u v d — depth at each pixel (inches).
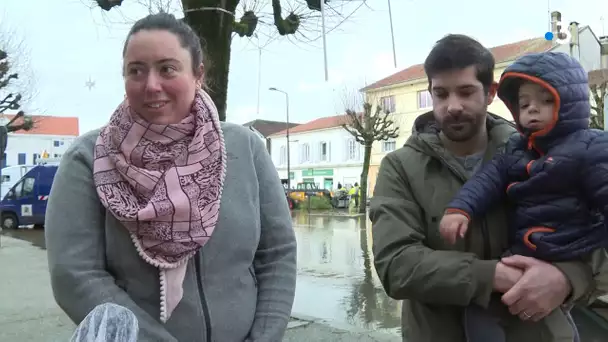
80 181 65.2
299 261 406.0
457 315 72.6
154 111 65.9
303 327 202.7
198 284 64.7
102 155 66.0
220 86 186.7
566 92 64.6
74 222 63.5
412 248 70.6
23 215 718.5
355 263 395.5
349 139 1929.1
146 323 61.1
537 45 1132.5
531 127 67.1
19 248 487.8
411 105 1550.2
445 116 72.7
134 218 61.4
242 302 67.4
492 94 74.3
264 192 75.1
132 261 63.3
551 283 63.2
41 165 737.6
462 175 73.2
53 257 62.6
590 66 1179.9
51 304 249.9
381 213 75.1
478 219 71.8
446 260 67.4
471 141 76.0
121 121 67.0
